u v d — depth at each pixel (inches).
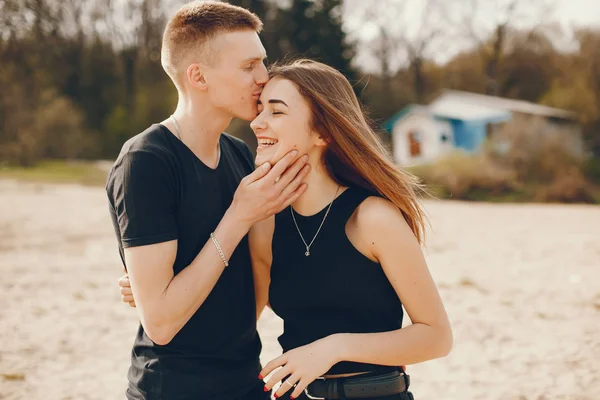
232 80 97.3
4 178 1015.6
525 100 1883.6
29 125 1318.9
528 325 238.2
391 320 92.3
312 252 90.6
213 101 99.2
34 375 192.9
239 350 102.7
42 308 271.7
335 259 89.4
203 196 98.3
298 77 91.2
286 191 90.5
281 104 90.4
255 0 1445.6
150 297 89.0
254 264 105.3
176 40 99.3
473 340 222.4
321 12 1456.7
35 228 506.6
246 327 103.3
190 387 97.1
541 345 214.5
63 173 1127.0
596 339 217.8
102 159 1571.1
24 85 1337.4
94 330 240.7
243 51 97.3
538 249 411.2
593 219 595.5
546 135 942.4
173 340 97.0
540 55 1871.3
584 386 176.7
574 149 1048.2
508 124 986.1
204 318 98.0
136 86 1744.6
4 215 580.4
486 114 1190.3
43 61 1439.5
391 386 88.0
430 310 87.4
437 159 919.0
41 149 1321.4
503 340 221.3
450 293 290.0
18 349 217.6
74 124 1434.5
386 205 89.4
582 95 1386.6
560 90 1456.7
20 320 253.6
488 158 914.7
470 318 248.8
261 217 91.4
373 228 86.9
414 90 1968.5
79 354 213.2
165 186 92.2
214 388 98.6
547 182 890.7
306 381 83.7
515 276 325.7
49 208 639.1
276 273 94.7
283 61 105.2
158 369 97.3
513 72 1898.4
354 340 85.3
